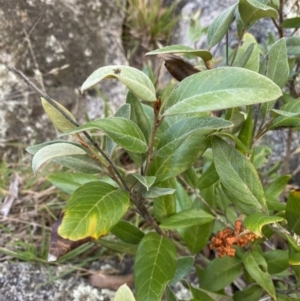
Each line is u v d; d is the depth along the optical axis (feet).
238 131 1.02
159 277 0.87
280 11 1.13
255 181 0.84
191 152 0.86
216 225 1.26
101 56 1.86
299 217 0.83
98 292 1.37
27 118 1.69
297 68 1.26
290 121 0.88
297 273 0.88
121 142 0.72
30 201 1.59
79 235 0.69
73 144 0.76
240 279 1.41
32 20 1.65
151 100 0.69
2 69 1.62
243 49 1.14
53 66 1.72
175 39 2.09
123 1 2.04
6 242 1.44
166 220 0.97
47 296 1.32
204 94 0.66
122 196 0.77
